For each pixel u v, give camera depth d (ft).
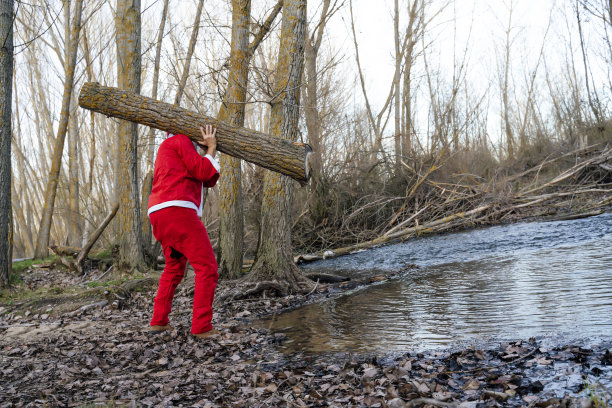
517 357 10.31
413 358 11.26
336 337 14.29
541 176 54.90
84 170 76.54
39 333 17.79
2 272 25.29
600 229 30.53
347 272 30.35
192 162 14.52
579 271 18.92
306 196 46.09
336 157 47.39
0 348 15.96
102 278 30.71
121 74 29.14
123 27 29.07
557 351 10.27
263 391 10.23
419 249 34.65
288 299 22.48
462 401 8.55
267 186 25.70
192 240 14.82
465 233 39.27
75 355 14.47
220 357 13.38
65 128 42.50
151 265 31.86
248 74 27.32
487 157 62.85
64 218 76.23
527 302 15.06
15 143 88.02
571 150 56.80
